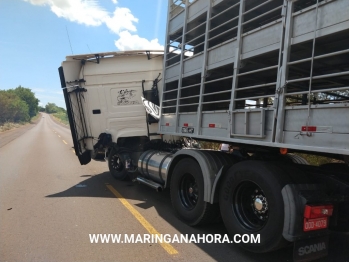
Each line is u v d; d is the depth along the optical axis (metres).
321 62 3.28
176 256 3.34
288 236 2.79
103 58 6.92
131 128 6.84
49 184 7.05
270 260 3.26
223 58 3.69
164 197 5.89
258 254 3.40
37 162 10.77
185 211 4.35
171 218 4.64
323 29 2.45
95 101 6.95
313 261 3.23
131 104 6.82
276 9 2.94
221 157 4.03
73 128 6.88
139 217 4.65
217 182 3.78
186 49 4.64
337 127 2.31
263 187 3.11
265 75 3.87
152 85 6.71
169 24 5.25
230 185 3.59
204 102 4.05
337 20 2.34
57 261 3.21
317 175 3.20
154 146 6.70
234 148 4.30
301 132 2.62
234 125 3.45
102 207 5.16
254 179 3.24
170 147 6.32
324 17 2.45
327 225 2.92
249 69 3.71
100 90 6.91
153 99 6.68
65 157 12.27
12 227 4.21
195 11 4.38
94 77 6.90
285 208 2.84
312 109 2.52
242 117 3.32
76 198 5.74
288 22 2.77
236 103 3.69
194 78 4.61
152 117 6.58
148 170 5.71
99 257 3.30
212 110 4.06
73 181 7.41
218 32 4.11
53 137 26.38
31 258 3.27
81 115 7.04
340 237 3.98
